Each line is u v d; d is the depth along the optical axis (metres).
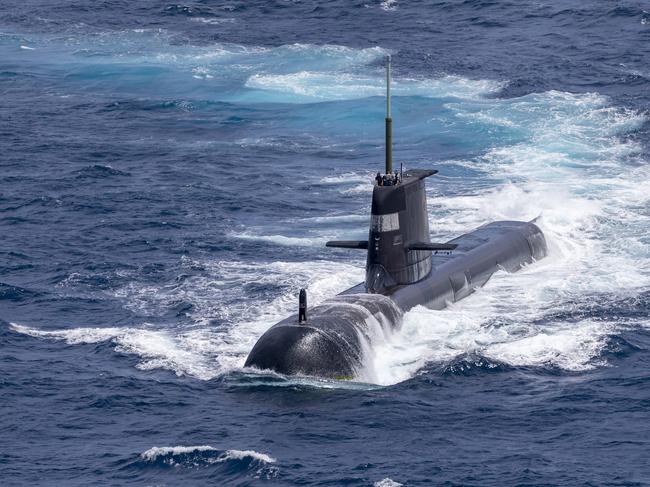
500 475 129.25
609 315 178.75
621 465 131.38
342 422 142.75
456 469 130.75
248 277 198.62
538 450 135.50
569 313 179.75
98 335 173.50
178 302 186.88
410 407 147.00
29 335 173.62
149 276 199.75
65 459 134.88
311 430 140.62
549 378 156.88
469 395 151.25
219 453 134.50
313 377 152.75
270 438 138.62
